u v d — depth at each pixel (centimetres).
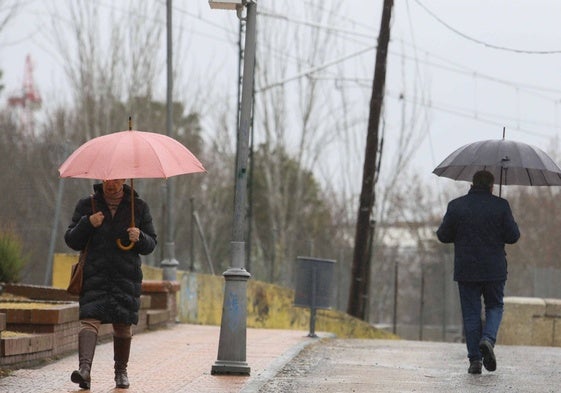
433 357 3300
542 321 4994
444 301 6550
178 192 10838
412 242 12825
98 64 9556
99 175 2173
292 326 5834
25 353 2708
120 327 2352
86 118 9375
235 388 2414
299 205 10262
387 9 6138
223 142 11938
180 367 2830
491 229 2803
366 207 6225
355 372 2825
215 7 2775
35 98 11894
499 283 2812
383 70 6191
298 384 2548
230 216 11462
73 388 2341
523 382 2644
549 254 12119
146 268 5750
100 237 2291
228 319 2666
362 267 6231
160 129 11175
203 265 8844
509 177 3112
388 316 9381
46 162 7506
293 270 7081
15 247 4341
